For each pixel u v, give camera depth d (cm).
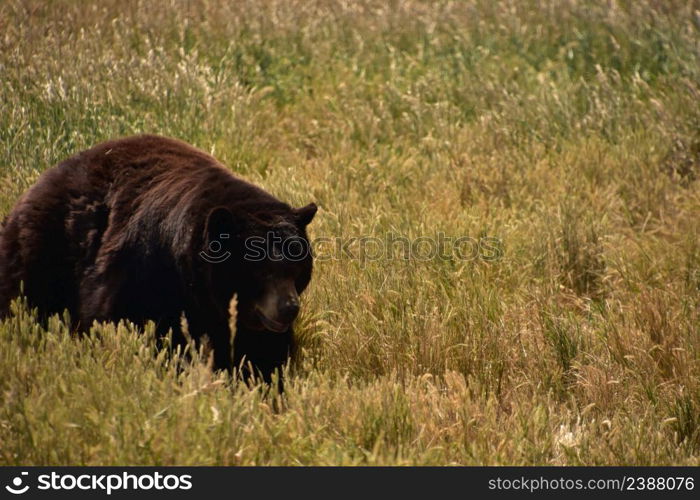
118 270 1579
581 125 2828
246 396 1293
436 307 1733
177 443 1158
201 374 1275
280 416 1322
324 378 1498
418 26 3631
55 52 2819
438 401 1447
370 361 1669
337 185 2361
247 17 3544
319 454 1203
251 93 2927
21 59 2736
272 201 1548
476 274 1939
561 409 1498
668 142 2667
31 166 2247
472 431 1379
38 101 2519
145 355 1387
